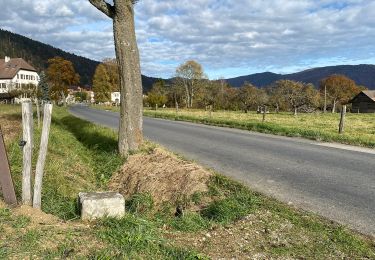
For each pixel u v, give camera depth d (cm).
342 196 674
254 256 431
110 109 6041
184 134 1739
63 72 7394
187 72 9106
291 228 517
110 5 991
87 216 520
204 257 415
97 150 1197
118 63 1023
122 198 540
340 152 1171
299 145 1338
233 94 7425
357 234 499
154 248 425
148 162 876
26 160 542
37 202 539
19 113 2694
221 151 1203
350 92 9662
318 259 426
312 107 6319
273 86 6838
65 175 804
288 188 730
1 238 415
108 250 404
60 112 4144
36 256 382
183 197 672
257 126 1988
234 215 569
